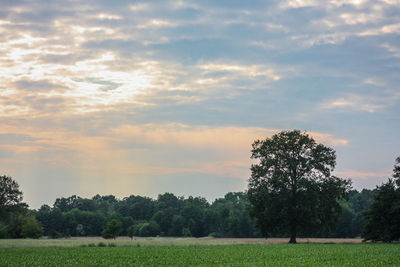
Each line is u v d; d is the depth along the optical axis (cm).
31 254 3797
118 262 2986
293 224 6800
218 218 15238
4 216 9600
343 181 6750
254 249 4644
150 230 15150
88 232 15475
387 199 6625
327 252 4041
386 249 4488
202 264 2862
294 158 6750
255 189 6794
